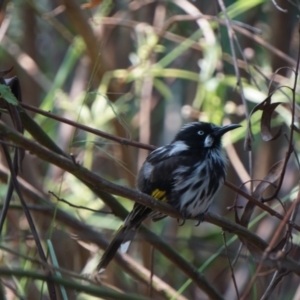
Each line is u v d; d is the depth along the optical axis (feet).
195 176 27.48
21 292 27.53
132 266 31.73
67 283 17.51
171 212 24.57
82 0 44.27
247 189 37.32
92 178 20.52
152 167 28.19
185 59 49.44
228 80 36.60
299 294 31.94
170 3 48.11
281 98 35.22
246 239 24.80
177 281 43.98
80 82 47.14
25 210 22.56
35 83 47.57
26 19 48.03
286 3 41.04
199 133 28.43
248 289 20.07
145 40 41.70
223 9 28.78
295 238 35.78
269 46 34.76
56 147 25.89
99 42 40.68
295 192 33.32
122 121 25.80
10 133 18.58
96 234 30.76
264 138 24.94
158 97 49.08
